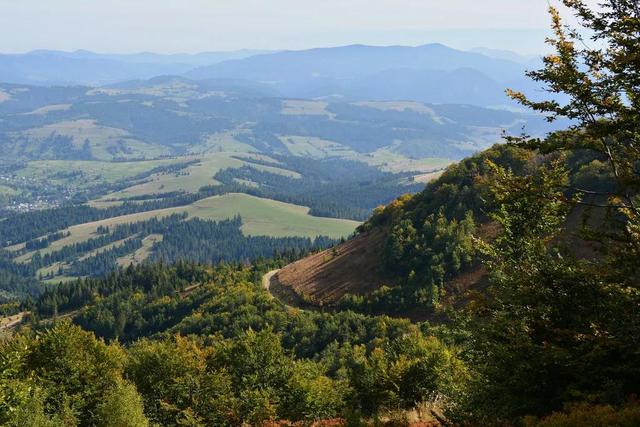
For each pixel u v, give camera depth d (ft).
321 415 119.75
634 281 43.37
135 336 453.99
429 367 96.63
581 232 48.37
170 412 135.13
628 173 44.24
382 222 380.37
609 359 42.04
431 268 252.42
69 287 649.61
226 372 143.64
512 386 44.52
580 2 42.88
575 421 35.22
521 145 46.34
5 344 131.54
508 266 56.54
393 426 56.24
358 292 295.28
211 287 457.68
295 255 538.47
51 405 117.50
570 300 45.62
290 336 275.59
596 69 43.34
